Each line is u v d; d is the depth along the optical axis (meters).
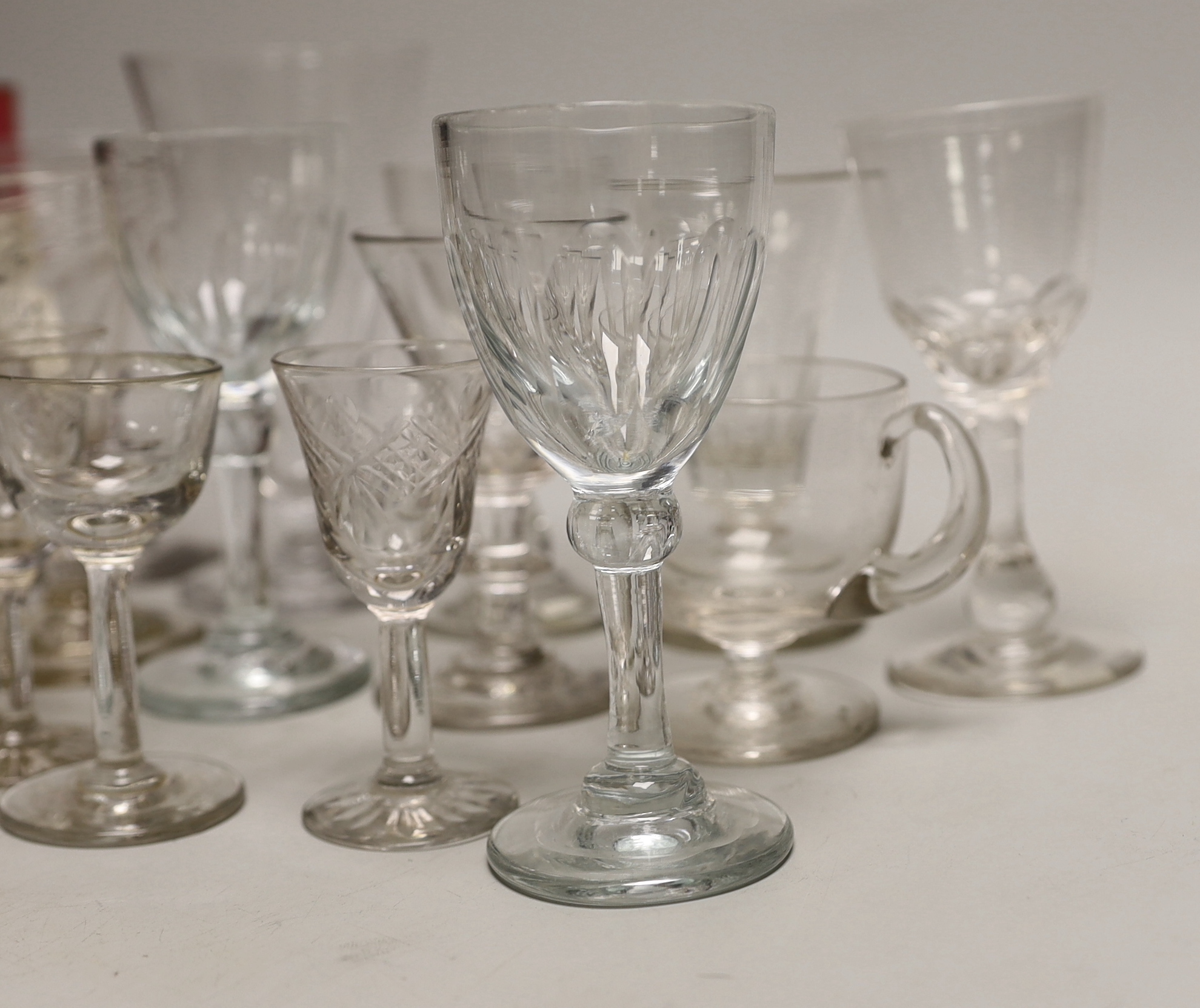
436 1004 0.70
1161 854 0.80
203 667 1.16
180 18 1.93
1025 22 1.54
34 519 0.90
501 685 1.08
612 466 0.78
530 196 0.74
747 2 1.63
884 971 0.70
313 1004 0.71
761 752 0.95
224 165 1.11
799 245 1.12
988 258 1.06
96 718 0.94
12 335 1.17
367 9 1.81
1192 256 1.52
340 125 1.15
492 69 1.75
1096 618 1.19
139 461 0.88
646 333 0.75
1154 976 0.69
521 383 0.77
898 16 1.58
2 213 1.18
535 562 1.28
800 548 0.96
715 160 0.74
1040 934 0.73
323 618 1.31
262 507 1.19
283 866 0.85
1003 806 0.87
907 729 1.00
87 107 2.01
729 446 0.94
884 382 1.00
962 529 0.94
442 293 1.03
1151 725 0.98
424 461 0.83
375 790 0.91
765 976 0.71
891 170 1.06
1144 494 1.52
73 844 0.89
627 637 0.82
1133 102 1.52
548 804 0.87
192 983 0.73
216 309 1.13
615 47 1.69
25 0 2.02
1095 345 1.57
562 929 0.76
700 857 0.80
